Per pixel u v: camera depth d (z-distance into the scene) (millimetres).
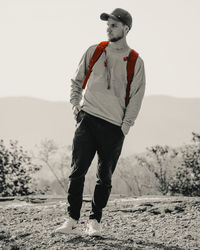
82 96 5180
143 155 18188
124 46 4938
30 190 15461
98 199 5020
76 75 5098
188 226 6145
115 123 4879
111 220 6652
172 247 4898
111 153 4906
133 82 4895
